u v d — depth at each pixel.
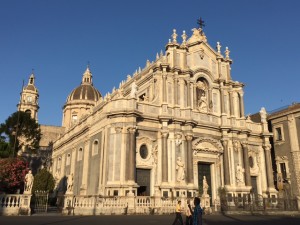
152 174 35.84
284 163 46.28
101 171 35.44
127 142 34.31
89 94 79.19
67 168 51.19
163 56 40.38
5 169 32.53
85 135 43.47
